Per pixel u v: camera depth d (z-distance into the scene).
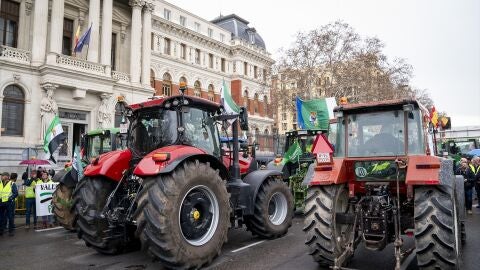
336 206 5.33
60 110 23.22
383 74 33.75
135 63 28.39
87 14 26.83
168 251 5.07
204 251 5.53
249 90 46.38
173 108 6.30
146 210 5.11
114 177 6.48
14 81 21.28
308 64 32.03
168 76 36.72
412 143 5.20
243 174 8.38
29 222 10.71
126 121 7.21
